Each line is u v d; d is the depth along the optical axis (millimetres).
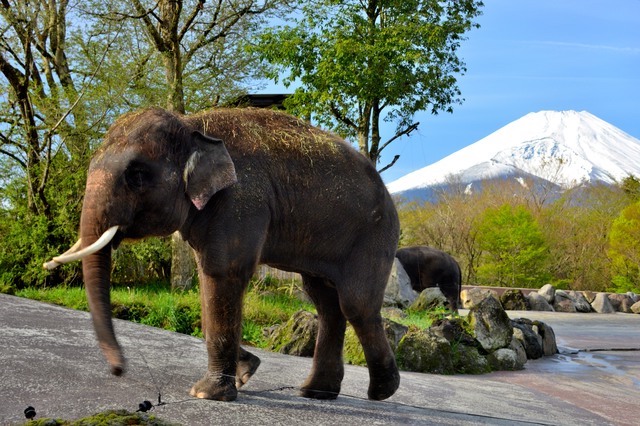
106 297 4609
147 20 18078
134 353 7168
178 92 18156
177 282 16609
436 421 5555
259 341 10703
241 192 5184
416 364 9883
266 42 25625
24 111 16984
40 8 18016
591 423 6828
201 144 5055
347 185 5691
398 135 27391
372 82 24938
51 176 16906
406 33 25375
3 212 17188
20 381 5145
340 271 5754
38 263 15688
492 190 48656
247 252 5160
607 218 46344
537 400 7953
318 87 26234
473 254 38500
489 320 11352
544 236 37719
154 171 4844
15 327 7570
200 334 11312
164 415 4586
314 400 5828
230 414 4793
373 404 5992
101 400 4887
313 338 9852
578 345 15086
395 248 6035
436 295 16938
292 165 5496
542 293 26188
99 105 17047
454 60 26641
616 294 27969
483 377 10078
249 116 5574
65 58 20500
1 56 16516
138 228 4898
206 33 21859
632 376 10961
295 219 5512
